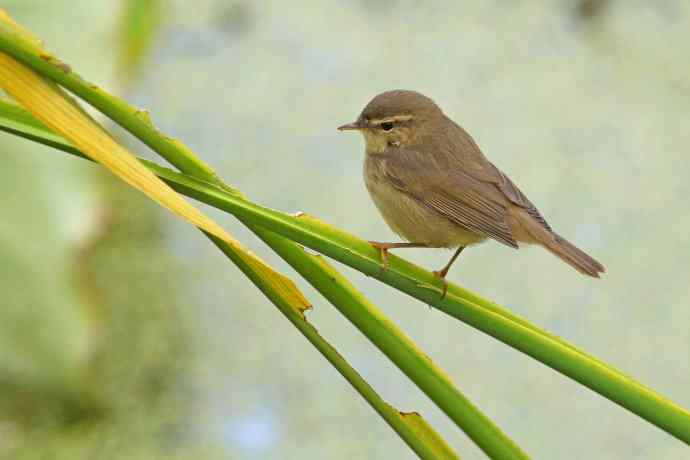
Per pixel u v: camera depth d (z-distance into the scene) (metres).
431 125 8.42
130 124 4.56
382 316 4.89
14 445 10.79
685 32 15.62
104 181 13.13
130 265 12.70
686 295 12.33
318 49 15.55
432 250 12.91
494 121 14.40
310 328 4.92
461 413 4.86
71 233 6.79
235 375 11.72
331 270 4.88
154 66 15.31
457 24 15.88
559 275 12.62
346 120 14.59
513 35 15.65
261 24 15.98
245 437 11.08
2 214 6.70
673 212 13.25
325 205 13.56
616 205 13.32
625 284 12.46
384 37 15.73
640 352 11.77
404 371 4.88
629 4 15.96
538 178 13.64
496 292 12.40
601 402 11.38
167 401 11.40
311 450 10.95
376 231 13.20
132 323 12.12
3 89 4.35
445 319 12.34
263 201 13.64
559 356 4.86
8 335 6.67
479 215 7.77
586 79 14.95
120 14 6.85
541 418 11.23
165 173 4.63
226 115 14.73
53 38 6.75
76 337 6.73
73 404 6.95
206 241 13.10
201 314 12.34
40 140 4.59
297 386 11.64
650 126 14.23
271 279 4.88
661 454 10.89
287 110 14.77
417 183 8.00
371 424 11.26
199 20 15.91
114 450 10.83
